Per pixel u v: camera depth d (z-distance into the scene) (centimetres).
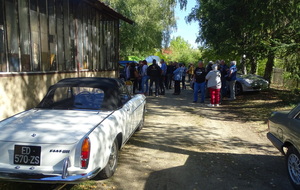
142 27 3216
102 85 460
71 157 316
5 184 377
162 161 478
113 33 1479
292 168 390
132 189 371
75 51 1027
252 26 1038
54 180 305
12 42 673
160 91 1480
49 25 846
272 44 1091
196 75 1150
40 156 315
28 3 735
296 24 988
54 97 450
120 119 430
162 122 786
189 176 419
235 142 607
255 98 1234
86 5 1118
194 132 685
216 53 1339
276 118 452
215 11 1212
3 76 633
